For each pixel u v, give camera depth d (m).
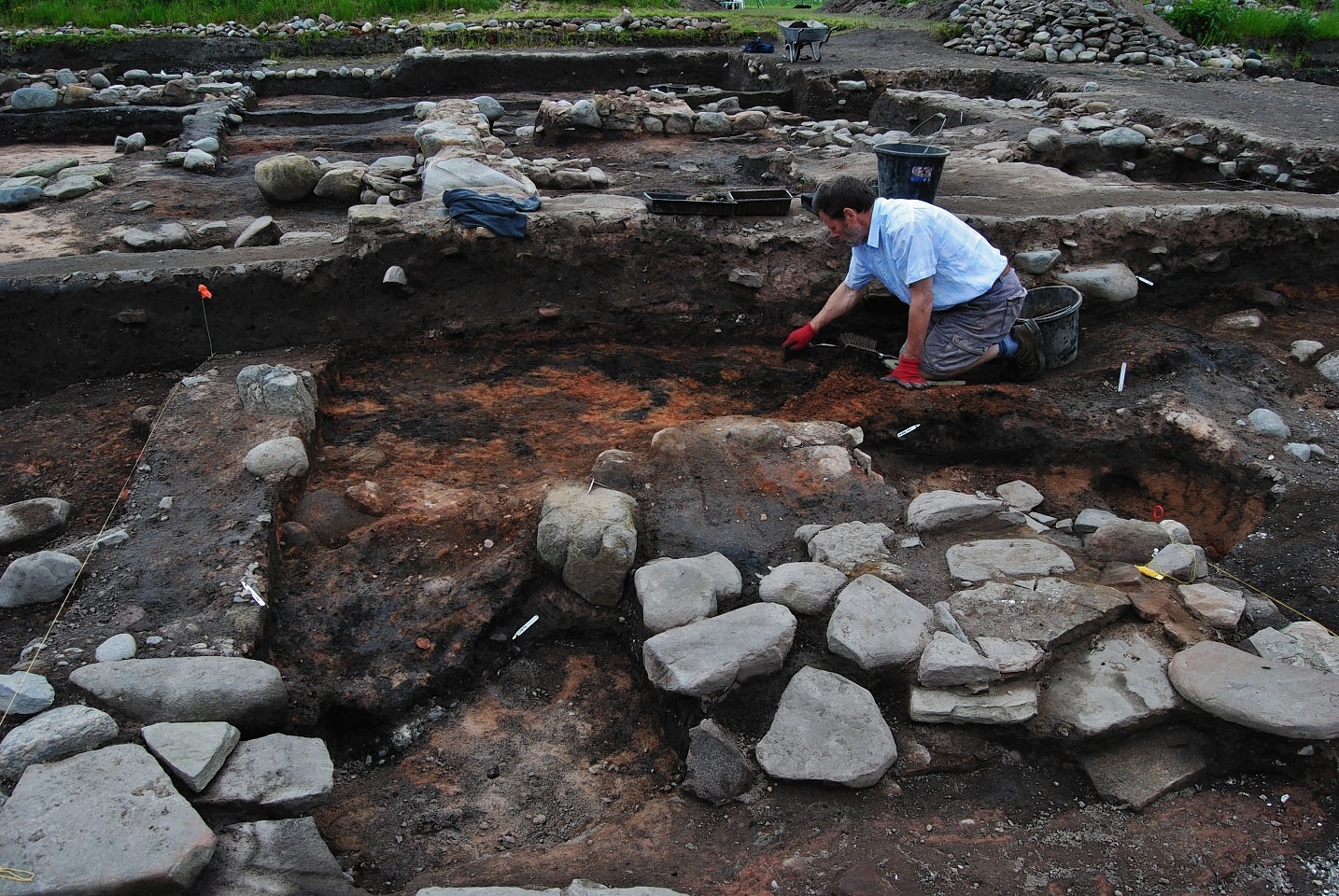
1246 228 5.30
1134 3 11.95
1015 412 4.30
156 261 4.98
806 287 5.16
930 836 2.47
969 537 3.40
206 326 4.88
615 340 5.23
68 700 2.58
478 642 3.17
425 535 3.47
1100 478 4.20
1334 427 4.15
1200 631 2.91
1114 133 7.57
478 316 5.17
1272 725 2.54
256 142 9.25
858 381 4.62
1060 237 5.18
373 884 2.47
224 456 3.71
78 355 4.79
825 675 2.79
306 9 14.04
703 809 2.57
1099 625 2.95
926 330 4.36
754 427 3.94
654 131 9.16
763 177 7.33
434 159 6.47
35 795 2.23
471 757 2.89
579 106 8.85
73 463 4.05
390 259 5.03
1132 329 4.91
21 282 4.69
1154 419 4.22
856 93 10.69
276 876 2.24
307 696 2.88
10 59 12.44
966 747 2.70
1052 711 2.73
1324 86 9.77
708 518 3.50
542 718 3.04
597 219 5.23
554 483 3.67
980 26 12.45
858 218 4.17
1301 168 6.74
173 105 10.36
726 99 10.32
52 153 9.36
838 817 2.52
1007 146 7.42
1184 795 2.62
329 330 5.01
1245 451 3.95
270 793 2.38
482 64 11.92
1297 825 2.50
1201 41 12.06
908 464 4.30
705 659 2.78
